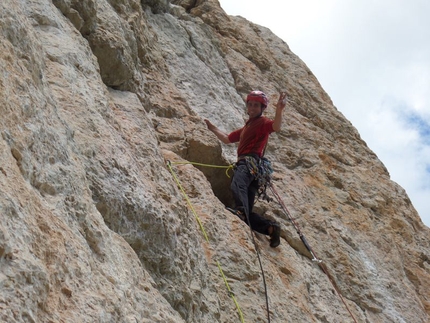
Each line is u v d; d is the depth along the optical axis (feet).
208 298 19.33
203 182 24.63
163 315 15.03
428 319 29.76
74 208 13.76
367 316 27.07
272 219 27.73
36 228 11.57
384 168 37.99
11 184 11.62
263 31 42.80
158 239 17.61
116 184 17.08
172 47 32.65
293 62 41.55
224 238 22.59
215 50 35.81
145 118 23.18
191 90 31.09
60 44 19.89
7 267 10.27
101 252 13.87
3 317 9.63
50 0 21.30
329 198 32.22
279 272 24.32
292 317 22.08
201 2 39.06
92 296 12.14
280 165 32.35
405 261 32.40
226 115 31.32
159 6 34.42
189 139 26.61
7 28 14.44
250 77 36.22
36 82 15.06
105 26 24.09
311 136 35.58
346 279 27.89
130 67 24.68
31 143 13.19
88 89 19.56
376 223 32.96
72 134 16.29
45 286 10.84
